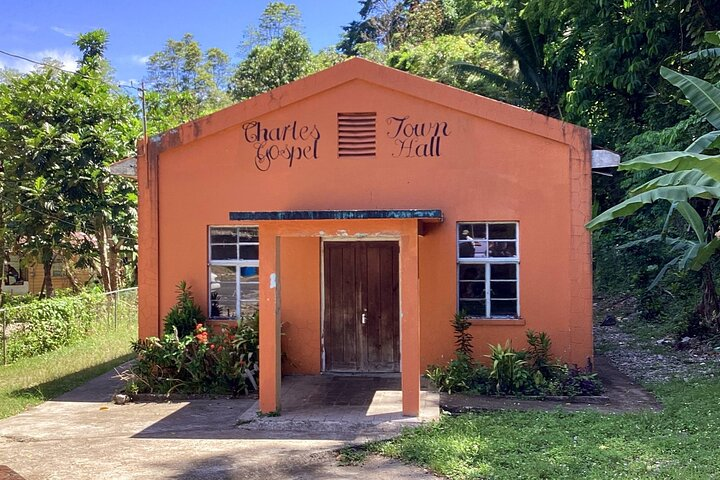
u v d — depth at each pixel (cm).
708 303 1276
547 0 1603
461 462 634
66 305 1500
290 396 932
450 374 952
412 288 831
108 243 1925
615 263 1856
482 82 2327
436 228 1026
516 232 1023
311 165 1048
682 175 847
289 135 1054
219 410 905
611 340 1390
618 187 1623
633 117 1599
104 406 952
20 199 1716
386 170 1034
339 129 1045
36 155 1661
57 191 1697
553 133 996
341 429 790
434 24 3388
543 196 1006
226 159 1067
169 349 992
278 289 867
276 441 747
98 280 2150
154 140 1077
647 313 1520
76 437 784
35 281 2542
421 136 1029
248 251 1081
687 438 686
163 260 1080
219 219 1067
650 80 1475
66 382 1117
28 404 973
